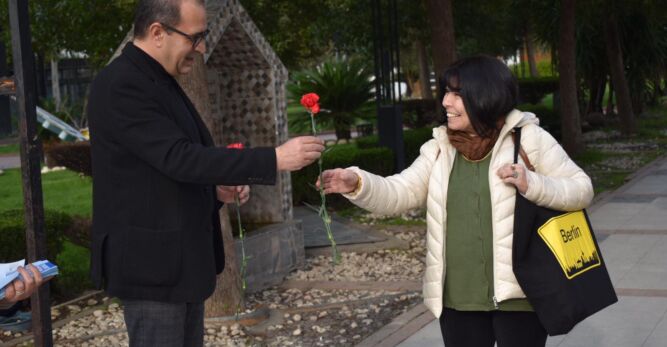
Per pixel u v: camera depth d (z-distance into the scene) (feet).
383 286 25.04
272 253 25.95
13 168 73.15
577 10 66.18
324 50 96.48
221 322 21.07
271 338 20.29
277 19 45.68
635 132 72.38
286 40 52.01
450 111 11.11
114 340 20.49
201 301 10.28
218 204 11.40
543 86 98.12
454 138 11.23
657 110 94.94
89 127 10.08
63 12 37.60
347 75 74.79
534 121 11.39
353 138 80.23
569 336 18.39
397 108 43.27
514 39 122.83
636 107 88.28
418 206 11.93
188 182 9.77
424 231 33.71
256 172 9.71
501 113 10.91
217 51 27.32
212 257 10.47
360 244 30.48
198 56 20.92
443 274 11.43
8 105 13.87
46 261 9.29
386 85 44.06
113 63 10.02
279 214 27.55
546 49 82.74
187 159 9.60
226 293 21.38
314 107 11.62
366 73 75.97
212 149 9.73
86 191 55.42
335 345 19.52
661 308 20.30
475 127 10.90
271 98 28.14
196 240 10.14
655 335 18.24
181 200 9.98
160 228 9.91
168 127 9.75
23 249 23.16
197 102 20.88
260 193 27.66
